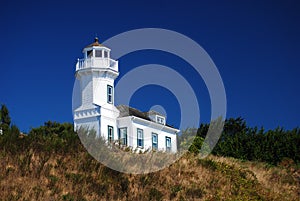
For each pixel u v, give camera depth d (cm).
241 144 4900
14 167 2667
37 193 2444
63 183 2598
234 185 3016
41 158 2803
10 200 2322
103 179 2725
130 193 2648
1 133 3195
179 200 2692
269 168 3847
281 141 4803
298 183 3556
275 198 2994
